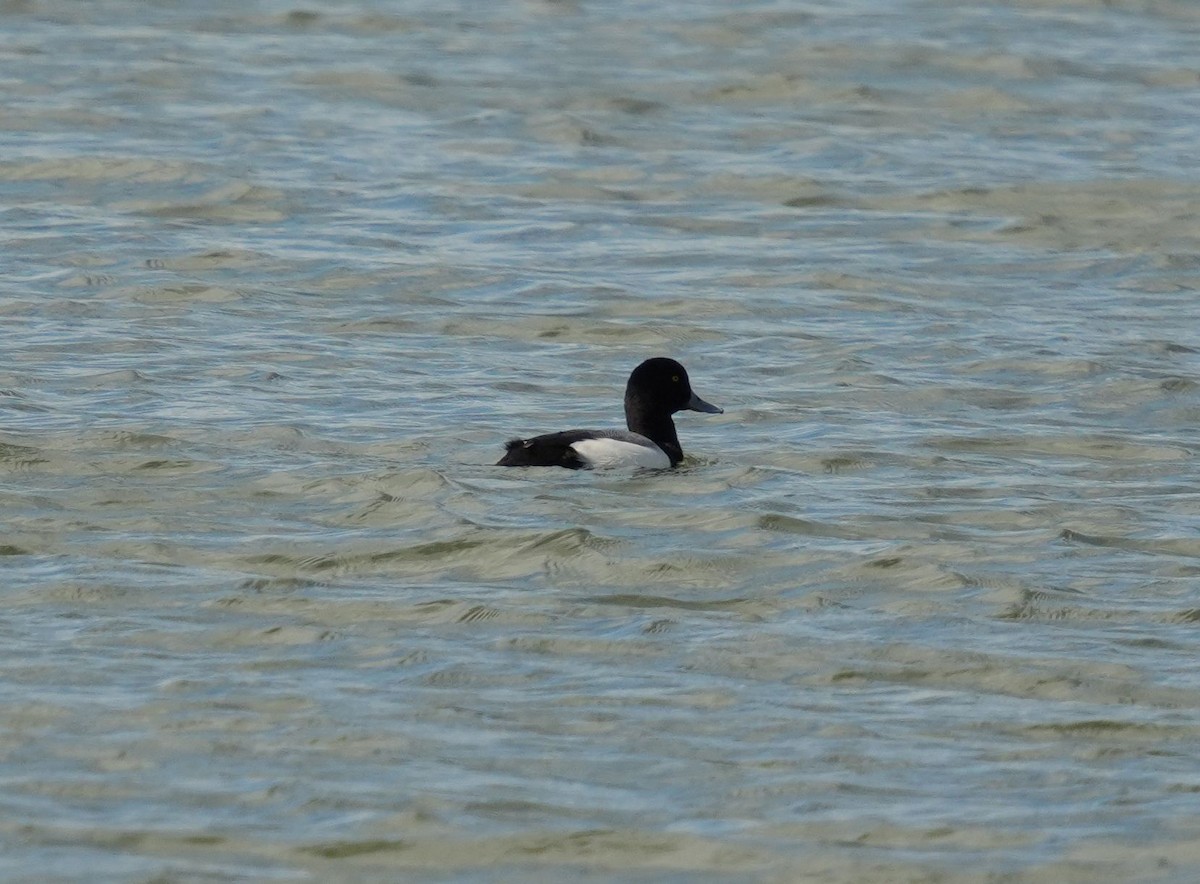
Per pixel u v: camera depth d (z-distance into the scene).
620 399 21.23
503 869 10.55
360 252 27.72
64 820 10.86
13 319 23.64
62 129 34.56
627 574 15.16
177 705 12.38
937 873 10.57
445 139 35.22
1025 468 18.80
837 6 48.09
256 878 10.33
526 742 12.02
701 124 37.03
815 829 11.02
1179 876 10.56
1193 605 14.74
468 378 21.81
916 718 12.56
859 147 35.41
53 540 15.59
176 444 18.36
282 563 15.21
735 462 18.61
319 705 12.47
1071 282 27.69
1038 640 13.94
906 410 21.00
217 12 45.88
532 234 29.30
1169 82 41.31
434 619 14.08
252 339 23.09
